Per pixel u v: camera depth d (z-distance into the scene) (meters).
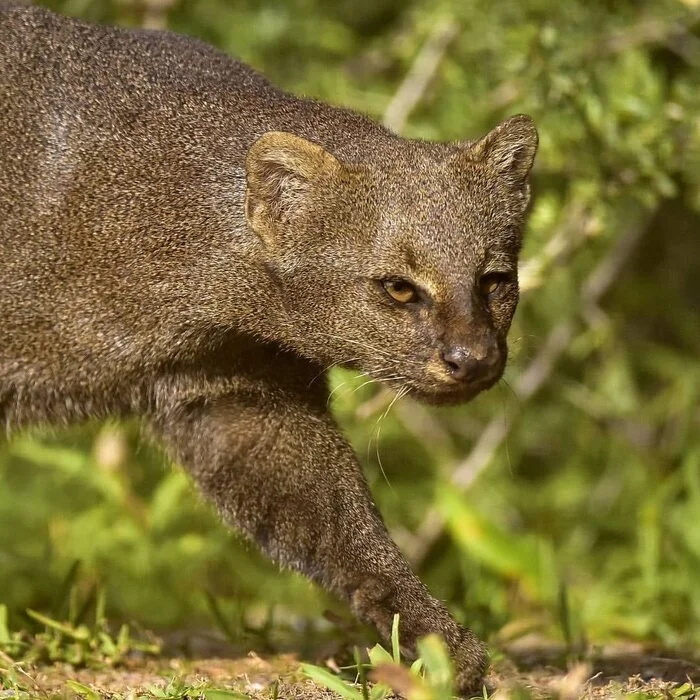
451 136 15.03
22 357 10.01
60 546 14.77
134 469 16.30
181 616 13.80
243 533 10.28
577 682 8.37
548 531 16.92
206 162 9.92
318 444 10.14
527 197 9.95
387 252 9.44
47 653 10.24
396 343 9.51
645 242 18.62
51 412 10.27
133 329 9.94
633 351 18.44
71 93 10.02
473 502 16.77
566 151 14.02
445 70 15.55
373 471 17.22
